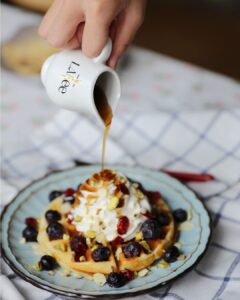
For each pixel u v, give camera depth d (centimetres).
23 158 77
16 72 97
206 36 188
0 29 107
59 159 77
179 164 76
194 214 62
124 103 89
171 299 54
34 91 93
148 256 56
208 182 71
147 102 89
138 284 54
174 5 213
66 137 82
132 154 78
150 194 64
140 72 97
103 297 50
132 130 82
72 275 56
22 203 65
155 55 102
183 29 194
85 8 56
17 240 60
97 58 58
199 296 54
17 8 116
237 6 208
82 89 57
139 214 59
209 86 93
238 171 74
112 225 58
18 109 89
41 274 56
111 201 58
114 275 54
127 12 63
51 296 55
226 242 61
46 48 99
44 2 119
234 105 87
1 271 58
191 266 54
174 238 60
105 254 56
